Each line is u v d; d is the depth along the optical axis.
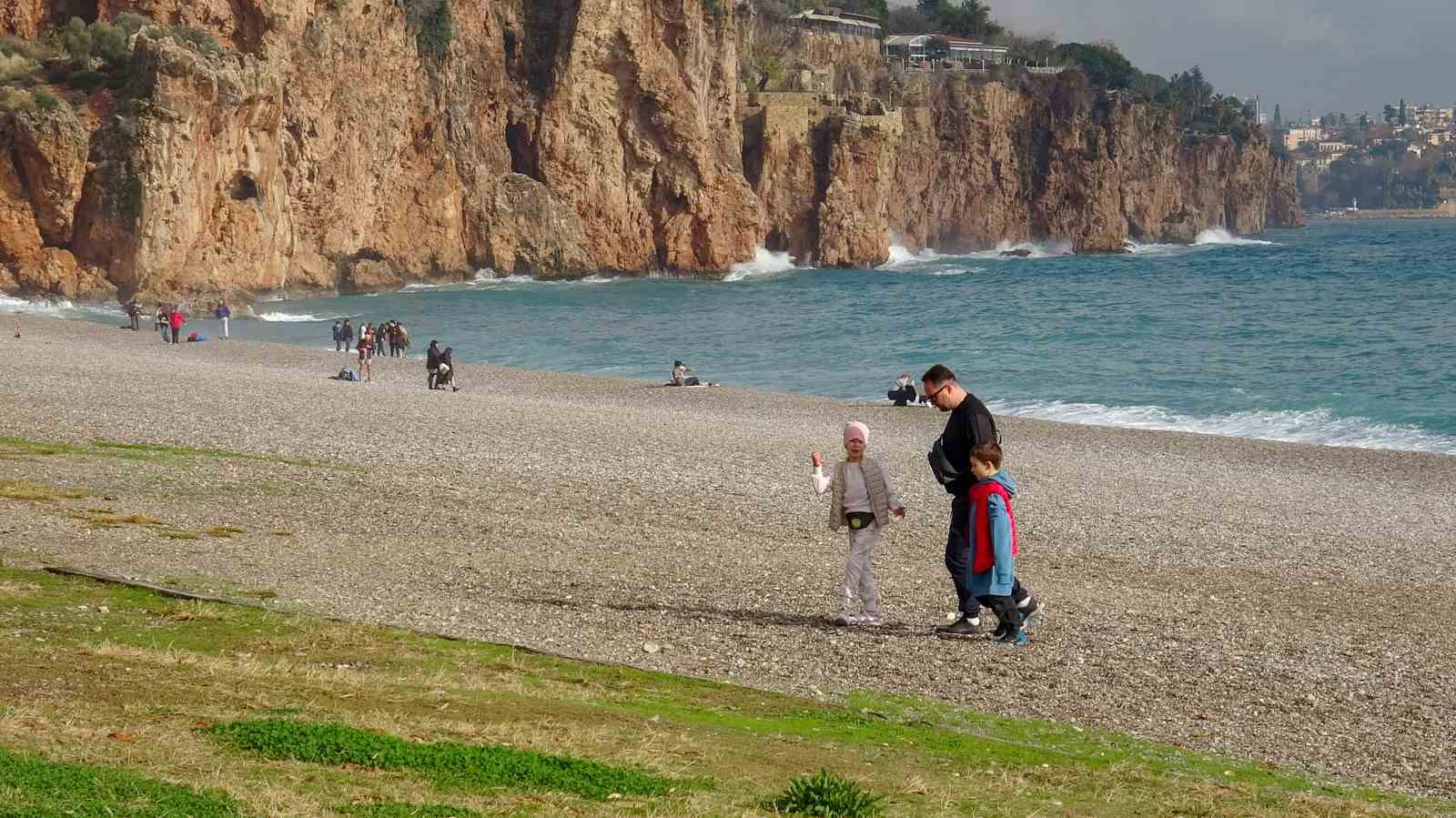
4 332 63.47
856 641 13.69
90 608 12.27
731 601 15.38
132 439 27.45
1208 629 15.28
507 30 124.69
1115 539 22.50
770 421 41.84
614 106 127.88
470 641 12.34
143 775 7.14
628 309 96.38
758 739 9.55
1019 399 52.25
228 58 92.19
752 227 134.75
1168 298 106.56
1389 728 11.53
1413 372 57.56
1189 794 9.02
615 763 8.34
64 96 89.12
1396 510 27.08
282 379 46.41
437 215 116.19
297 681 9.98
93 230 86.56
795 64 163.25
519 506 21.88
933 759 9.49
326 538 17.80
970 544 13.77
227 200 93.69
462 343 73.94
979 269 146.00
